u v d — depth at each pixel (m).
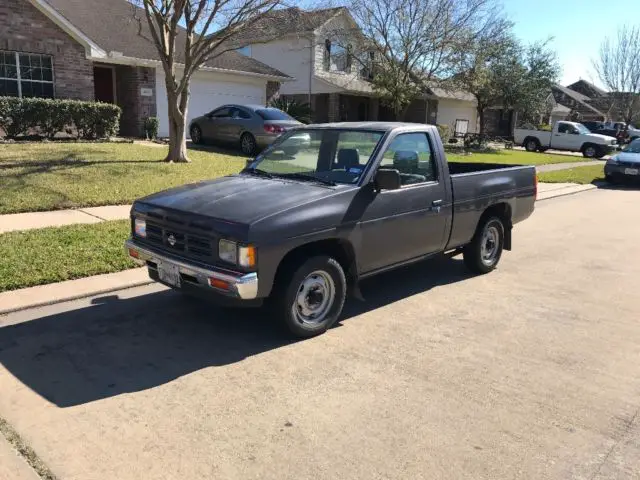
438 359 4.44
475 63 26.92
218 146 18.20
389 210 5.19
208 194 4.87
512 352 4.62
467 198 6.21
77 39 17.12
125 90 19.70
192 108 21.53
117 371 4.08
